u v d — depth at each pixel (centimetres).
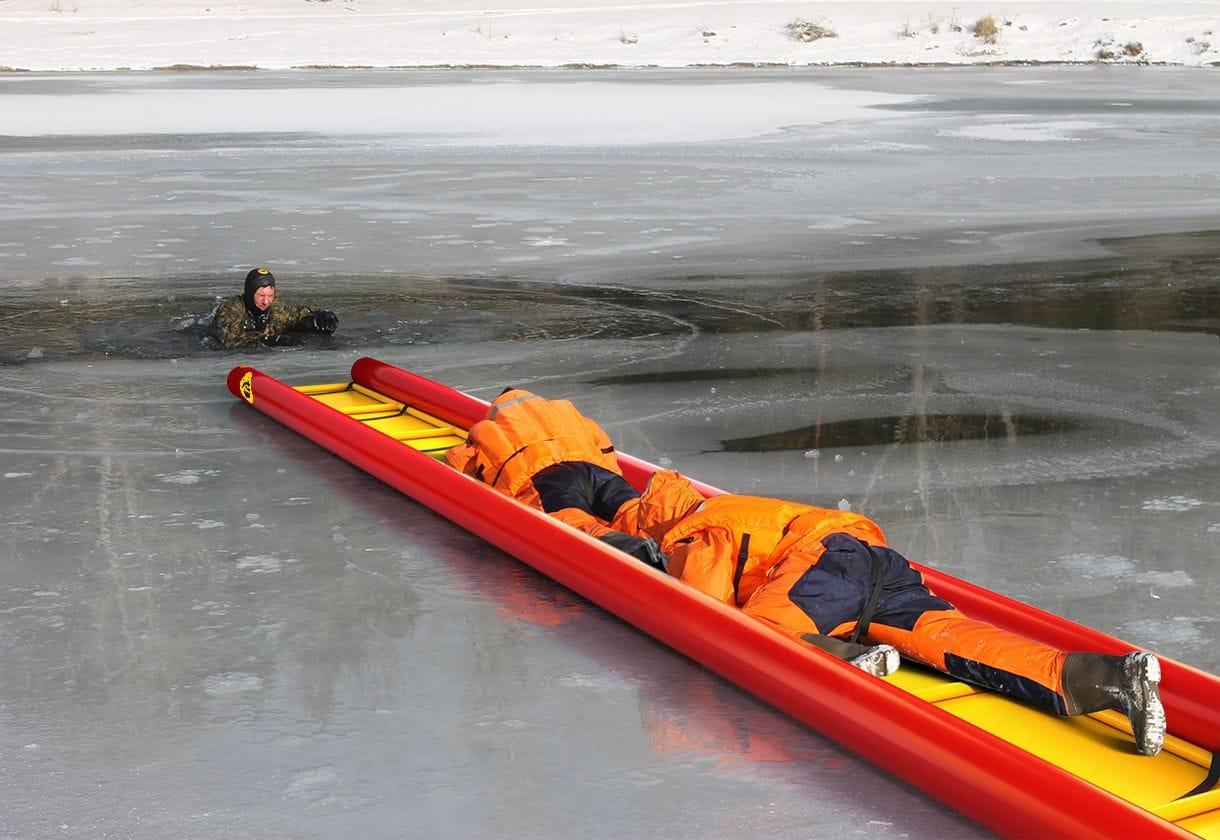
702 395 835
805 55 5003
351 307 1130
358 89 3669
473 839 339
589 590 482
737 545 446
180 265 1339
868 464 682
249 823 346
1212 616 481
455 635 467
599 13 5841
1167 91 3722
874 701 367
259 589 511
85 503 618
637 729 397
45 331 1029
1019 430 752
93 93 3484
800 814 351
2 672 437
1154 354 959
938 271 1330
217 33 5322
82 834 340
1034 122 2902
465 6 6312
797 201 1836
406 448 627
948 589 454
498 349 975
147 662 445
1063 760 361
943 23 5491
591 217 1691
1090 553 548
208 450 710
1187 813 327
